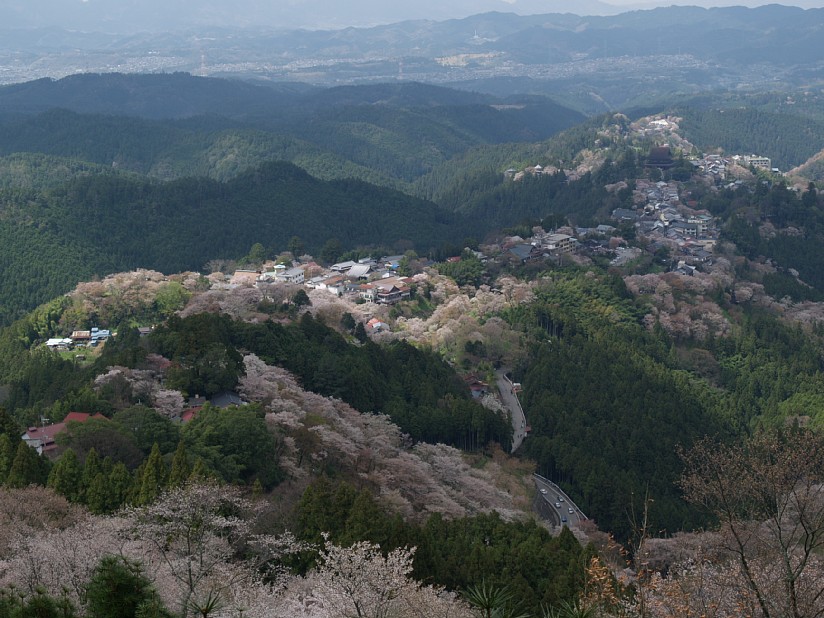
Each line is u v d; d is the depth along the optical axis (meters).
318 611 72.44
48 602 55.38
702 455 82.50
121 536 81.94
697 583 71.31
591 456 167.88
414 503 131.75
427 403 182.25
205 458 116.19
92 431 117.94
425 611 72.81
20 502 91.56
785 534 71.94
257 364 166.75
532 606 92.81
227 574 78.19
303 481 123.12
